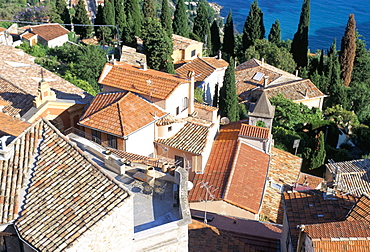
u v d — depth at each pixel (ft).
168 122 127.65
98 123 121.29
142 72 138.62
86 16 305.32
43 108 122.52
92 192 63.93
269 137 141.90
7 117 94.27
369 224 76.89
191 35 323.98
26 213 62.49
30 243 58.23
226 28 343.05
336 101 284.82
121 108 124.67
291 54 321.32
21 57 177.47
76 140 93.20
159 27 231.30
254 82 255.91
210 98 236.63
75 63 213.66
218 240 93.56
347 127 244.22
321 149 170.71
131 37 259.39
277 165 147.02
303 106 226.58
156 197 75.82
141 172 80.18
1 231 62.23
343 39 325.83
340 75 329.72
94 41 285.84
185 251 69.97
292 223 87.10
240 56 354.54
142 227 68.59
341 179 137.49
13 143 71.87
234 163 127.85
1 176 67.26
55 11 316.19
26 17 355.56
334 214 86.79
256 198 117.60
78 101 133.08
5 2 384.27
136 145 122.31
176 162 127.75
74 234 58.13
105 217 59.82
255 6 339.57
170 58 231.71
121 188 63.82
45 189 65.57
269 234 103.45
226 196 113.80
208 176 125.39
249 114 145.69
